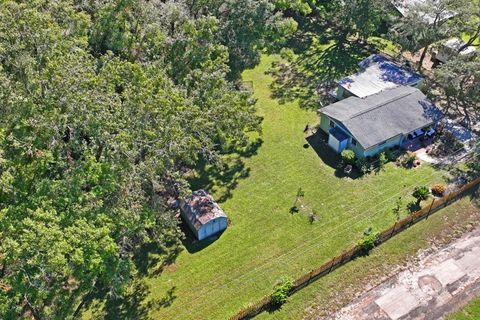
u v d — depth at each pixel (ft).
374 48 198.08
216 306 109.50
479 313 107.96
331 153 148.97
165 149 103.96
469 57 162.09
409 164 143.64
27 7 112.78
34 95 99.35
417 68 184.03
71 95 96.27
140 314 107.76
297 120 161.99
